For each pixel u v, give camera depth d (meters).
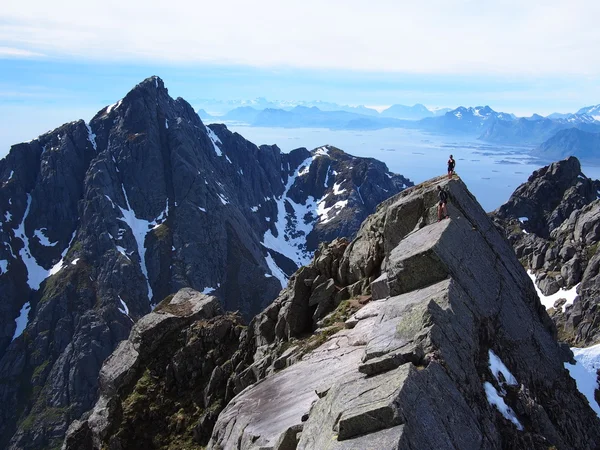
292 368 33.09
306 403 27.30
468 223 34.06
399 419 17.94
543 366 29.77
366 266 40.47
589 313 92.31
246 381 41.50
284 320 43.53
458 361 22.81
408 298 27.91
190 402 46.78
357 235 45.28
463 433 19.56
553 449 22.58
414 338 23.22
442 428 18.83
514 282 33.50
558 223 152.50
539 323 32.97
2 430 198.88
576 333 91.56
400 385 19.31
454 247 30.34
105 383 50.91
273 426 27.03
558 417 27.19
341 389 21.42
